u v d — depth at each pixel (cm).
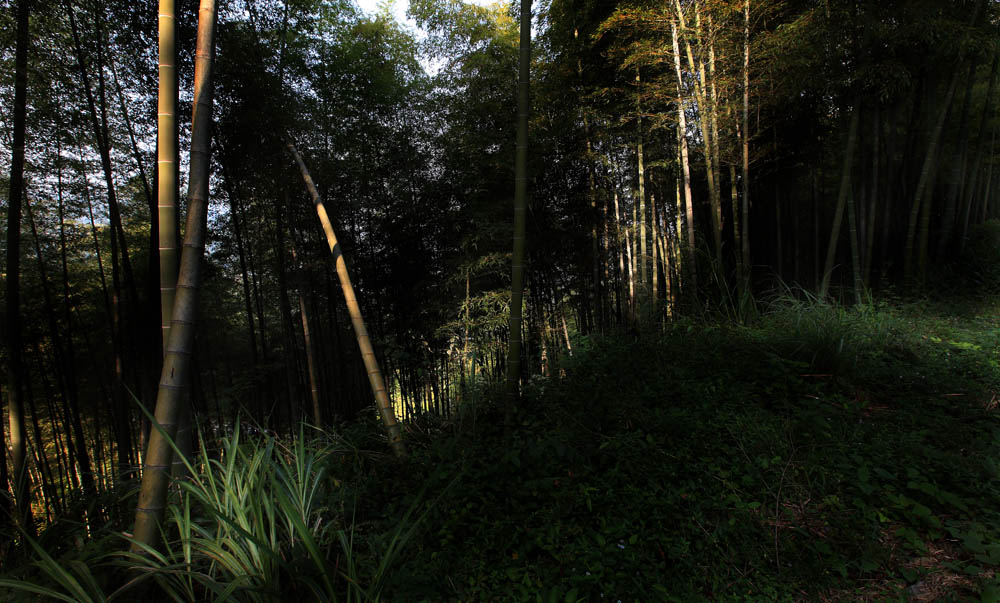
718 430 275
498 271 609
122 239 457
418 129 694
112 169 500
